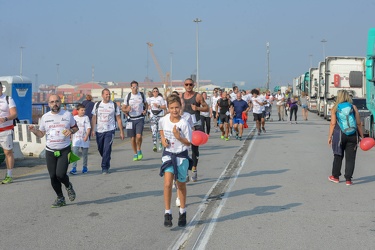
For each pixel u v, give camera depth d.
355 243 5.57
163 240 5.78
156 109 14.74
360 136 9.20
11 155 9.66
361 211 7.05
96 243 5.68
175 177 6.14
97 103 10.73
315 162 11.98
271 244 5.55
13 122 9.74
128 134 12.66
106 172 10.66
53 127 7.43
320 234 5.92
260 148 15.20
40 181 9.87
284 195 8.17
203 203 7.66
